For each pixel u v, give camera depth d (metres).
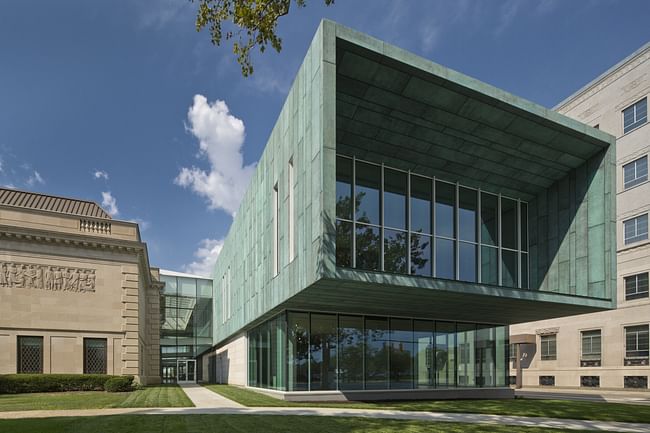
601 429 12.23
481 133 19.42
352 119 17.83
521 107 18.61
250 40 11.27
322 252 14.32
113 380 24.09
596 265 21.02
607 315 37.84
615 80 39.09
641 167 36.62
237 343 35.31
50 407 16.16
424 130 18.81
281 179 20.03
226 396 22.31
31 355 24.55
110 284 27.23
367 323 22.20
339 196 18.83
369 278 15.12
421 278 16.31
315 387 20.45
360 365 21.56
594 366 38.44
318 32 15.24
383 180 19.91
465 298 18.31
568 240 22.23
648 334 34.66
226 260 40.38
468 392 23.72
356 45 15.32
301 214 16.61
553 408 17.41
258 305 24.52
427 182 21.16
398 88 16.92
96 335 26.33
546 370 43.09
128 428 10.98
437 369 23.47
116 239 27.44
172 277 47.72
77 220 27.03
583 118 41.94
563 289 22.11
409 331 23.17
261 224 24.44
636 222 36.69
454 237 21.36
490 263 22.17
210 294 49.12
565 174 22.69
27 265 25.03
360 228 19.03
